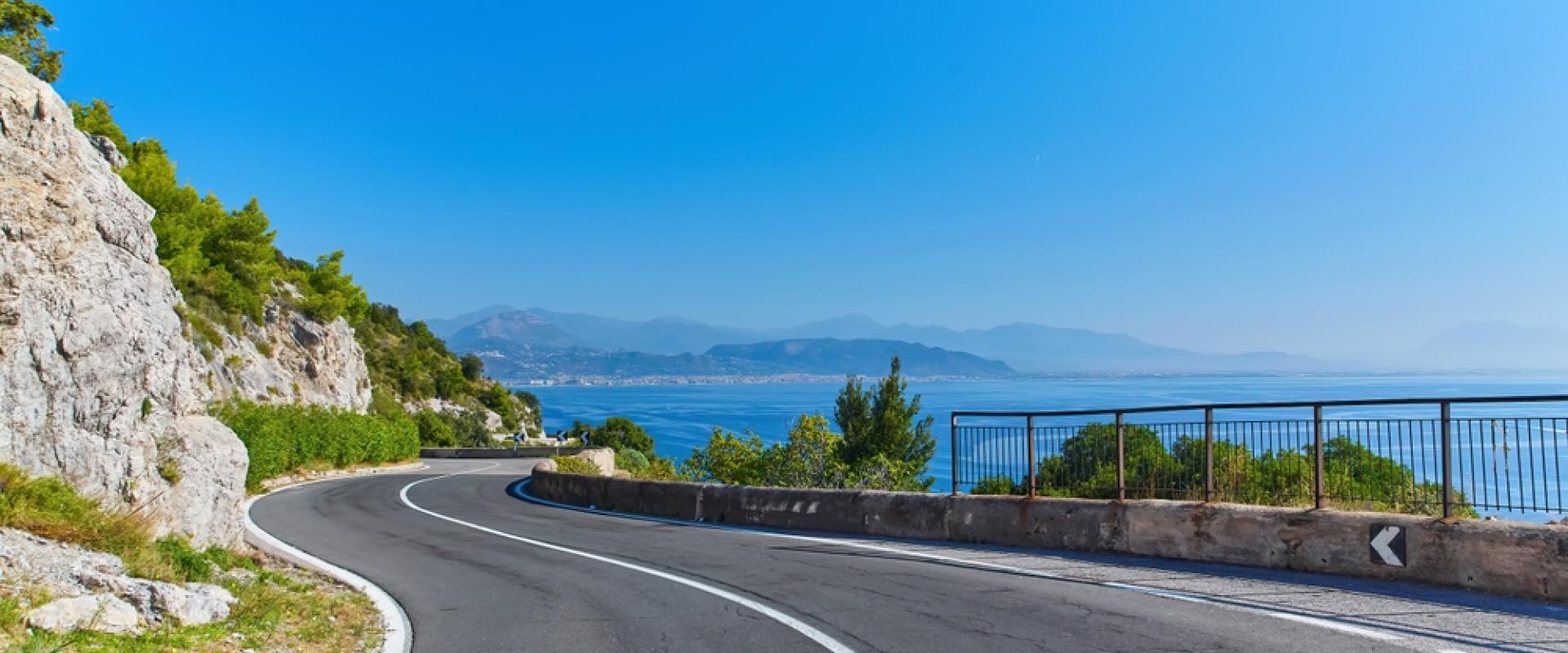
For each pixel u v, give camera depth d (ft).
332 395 188.24
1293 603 28.27
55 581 23.20
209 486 38.24
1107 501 40.86
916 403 124.77
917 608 29.50
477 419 317.22
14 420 28.40
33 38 108.99
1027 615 27.94
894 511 50.80
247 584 32.09
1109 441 43.83
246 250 167.12
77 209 31.89
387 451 149.38
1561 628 24.38
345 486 104.32
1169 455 41.14
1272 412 108.78
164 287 38.99
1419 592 29.27
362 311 245.04
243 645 23.41
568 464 118.52
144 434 34.50
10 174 29.96
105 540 28.17
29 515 26.45
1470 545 29.22
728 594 33.12
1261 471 37.68
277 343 172.65
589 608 31.37
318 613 29.63
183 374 38.63
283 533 56.65
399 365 303.68
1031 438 45.32
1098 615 27.45
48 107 31.91
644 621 28.89
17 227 29.25
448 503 82.07
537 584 36.91
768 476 103.50
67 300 30.68
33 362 29.22
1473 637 23.59
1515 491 32.04
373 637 27.58
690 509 66.03
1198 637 24.31
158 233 142.31
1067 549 41.81
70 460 30.50
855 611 29.40
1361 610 27.04
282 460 106.93
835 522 54.34
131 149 162.61
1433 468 32.19
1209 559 36.52
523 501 84.89
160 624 23.00
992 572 36.37
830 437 104.53
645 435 292.20
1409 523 30.89
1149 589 31.48
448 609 31.91
